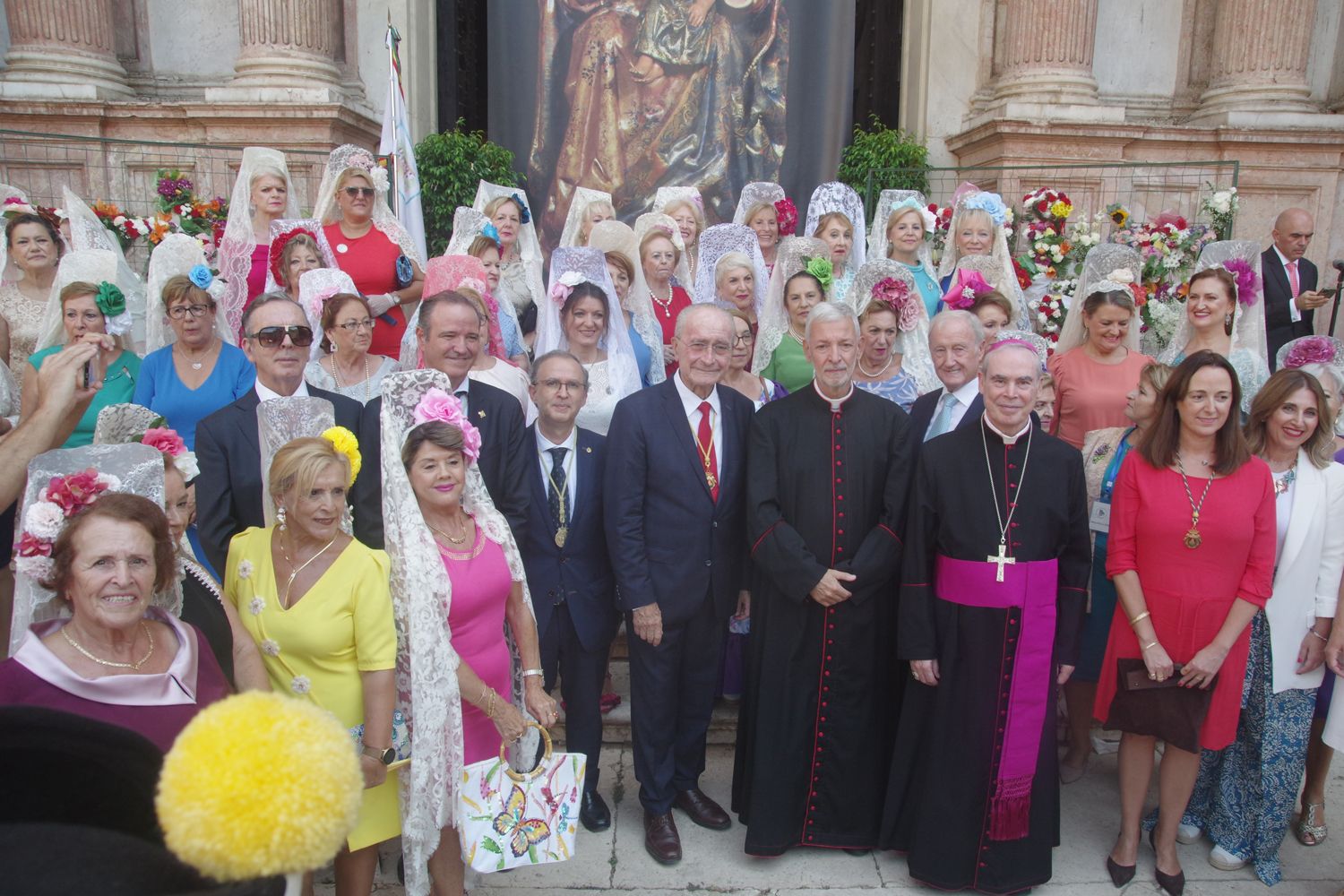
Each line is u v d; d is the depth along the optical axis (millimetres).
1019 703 2938
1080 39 8641
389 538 2512
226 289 3984
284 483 2363
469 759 2734
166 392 3574
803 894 3055
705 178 9555
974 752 2967
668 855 3188
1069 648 3008
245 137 8172
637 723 3268
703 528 3211
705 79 9430
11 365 4844
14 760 1108
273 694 1047
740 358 4043
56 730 1108
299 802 935
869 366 3957
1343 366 3648
